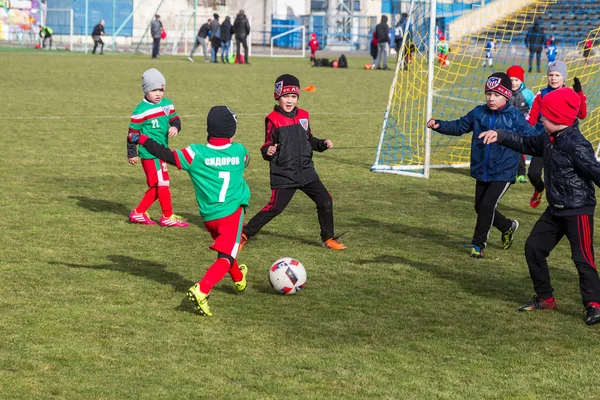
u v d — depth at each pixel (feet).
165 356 20.29
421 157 55.67
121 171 47.37
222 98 88.58
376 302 25.23
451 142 63.87
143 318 23.08
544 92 38.34
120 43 195.21
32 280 26.40
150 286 26.21
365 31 215.92
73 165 48.60
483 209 30.66
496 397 18.30
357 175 48.62
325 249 31.83
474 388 18.75
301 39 219.00
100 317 23.03
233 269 25.14
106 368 19.44
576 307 25.23
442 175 49.57
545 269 24.61
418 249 32.17
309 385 18.69
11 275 26.86
